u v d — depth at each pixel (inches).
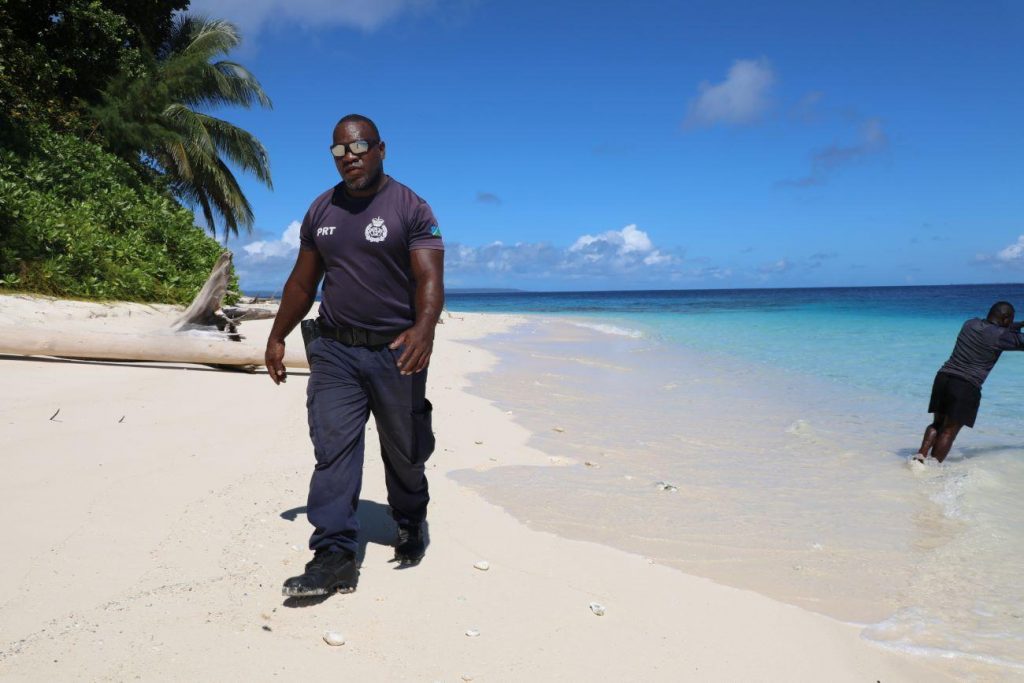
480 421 267.0
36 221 436.1
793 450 240.1
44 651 89.4
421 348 112.0
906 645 110.3
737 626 113.3
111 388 250.2
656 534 153.9
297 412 238.7
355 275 115.6
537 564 132.6
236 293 593.0
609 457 222.4
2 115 559.2
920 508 177.9
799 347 625.9
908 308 1568.7
